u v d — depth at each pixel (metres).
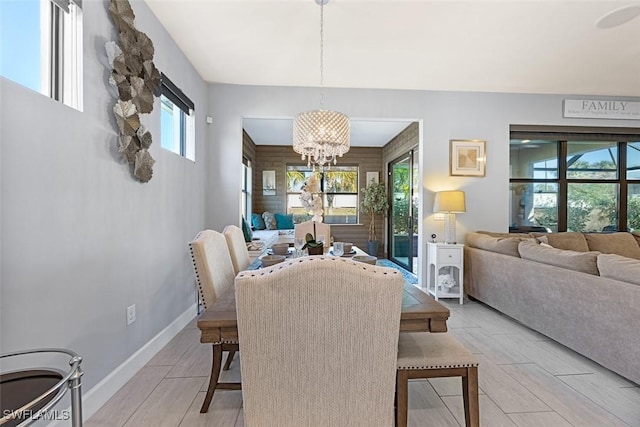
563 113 4.32
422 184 4.20
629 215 4.70
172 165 2.79
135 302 2.17
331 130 2.57
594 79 3.77
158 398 1.85
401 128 5.75
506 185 4.27
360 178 7.36
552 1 2.32
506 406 1.75
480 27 2.66
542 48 3.01
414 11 2.44
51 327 1.46
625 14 2.47
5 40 1.34
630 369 1.91
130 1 2.19
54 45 1.60
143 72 2.14
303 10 2.44
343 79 3.77
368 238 7.35
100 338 1.80
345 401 1.04
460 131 4.20
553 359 2.32
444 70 3.52
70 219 1.57
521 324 3.04
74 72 1.65
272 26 2.65
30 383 1.00
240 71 3.55
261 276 0.98
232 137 3.94
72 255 1.58
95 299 1.76
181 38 2.84
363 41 2.89
